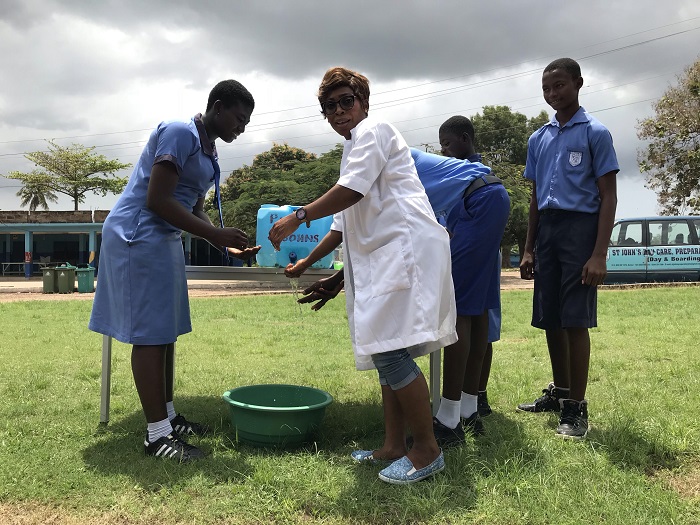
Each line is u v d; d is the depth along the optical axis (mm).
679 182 25359
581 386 3324
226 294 15961
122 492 2504
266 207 12945
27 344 6805
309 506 2373
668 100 24984
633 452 2920
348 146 2691
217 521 2273
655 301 11242
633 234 16531
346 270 2721
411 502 2361
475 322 3344
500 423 3564
